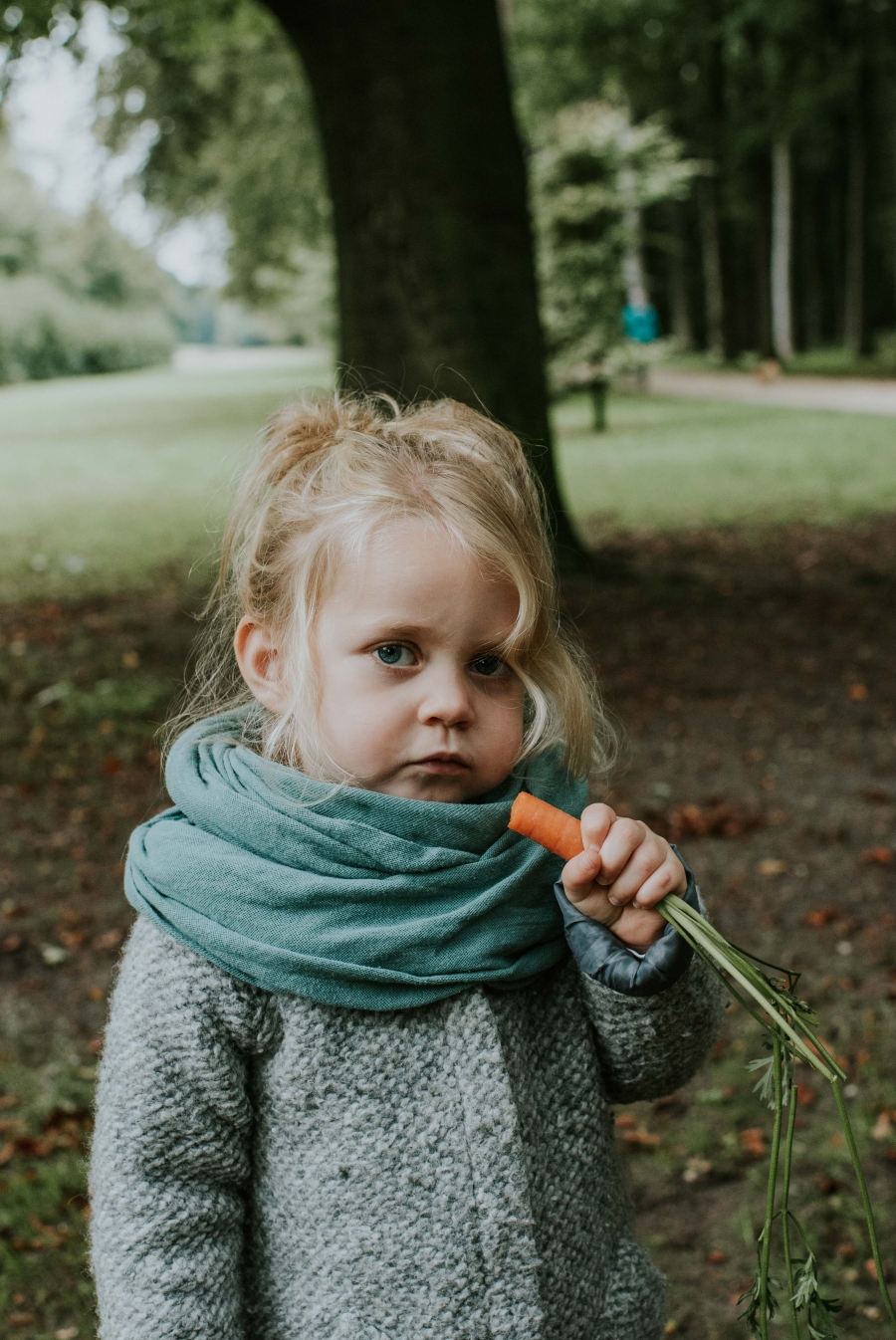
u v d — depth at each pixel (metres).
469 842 1.21
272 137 23.14
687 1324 2.72
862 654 8.30
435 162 8.92
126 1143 1.18
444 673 1.18
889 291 45.97
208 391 36.59
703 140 29.25
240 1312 1.21
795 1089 1.11
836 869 5.04
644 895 1.14
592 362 22.36
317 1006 1.17
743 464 17.75
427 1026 1.19
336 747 1.20
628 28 21.94
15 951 4.52
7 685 7.50
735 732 6.81
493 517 1.20
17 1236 2.98
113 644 8.40
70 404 34.41
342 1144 1.17
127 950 1.24
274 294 33.38
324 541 1.19
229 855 1.19
